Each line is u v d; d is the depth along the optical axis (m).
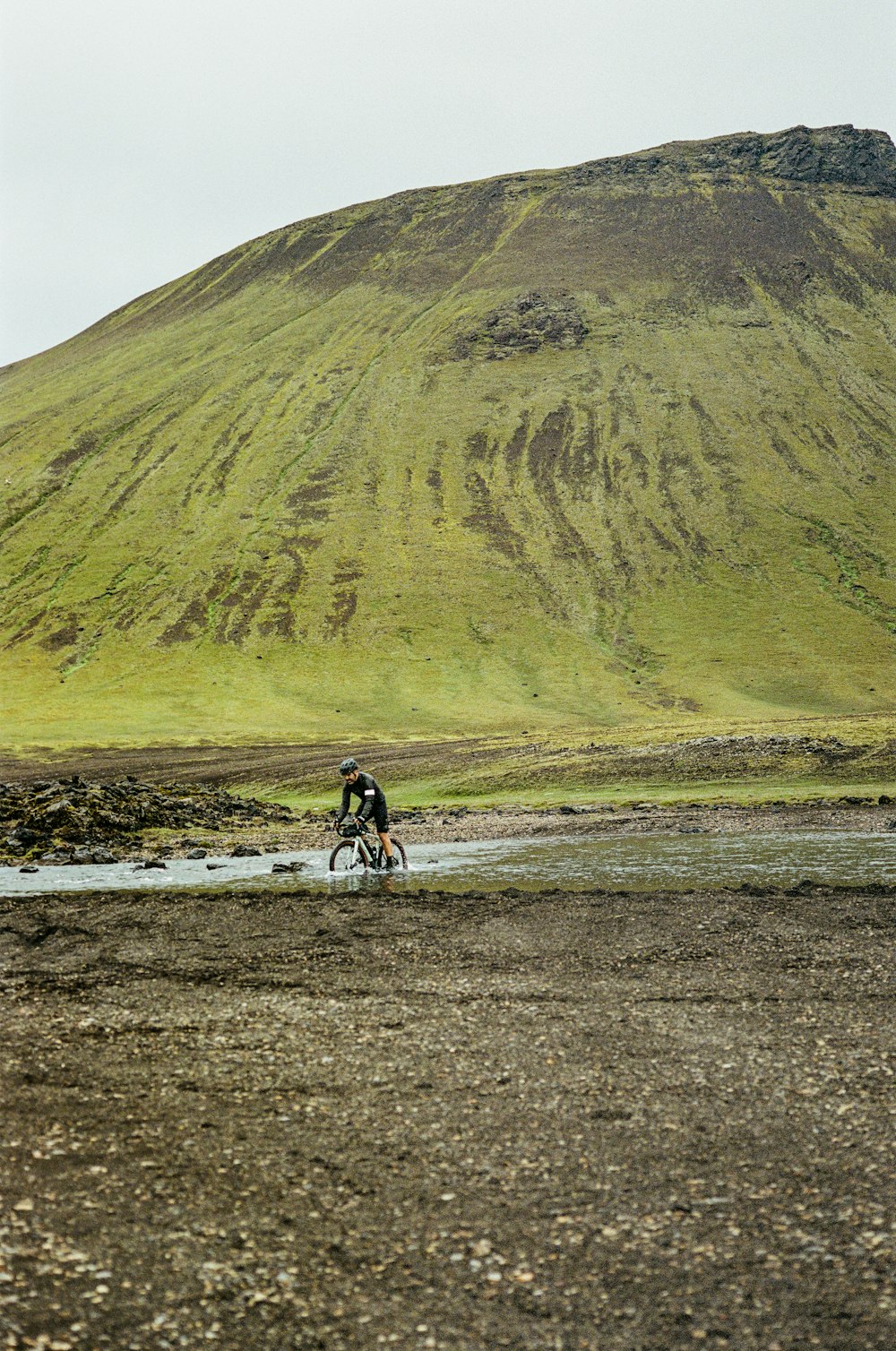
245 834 44.84
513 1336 7.11
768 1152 9.81
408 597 181.62
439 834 43.81
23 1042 13.62
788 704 144.88
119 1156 9.93
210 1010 15.14
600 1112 10.88
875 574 192.88
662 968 17.33
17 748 108.38
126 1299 7.53
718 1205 8.80
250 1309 7.42
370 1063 12.57
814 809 48.91
